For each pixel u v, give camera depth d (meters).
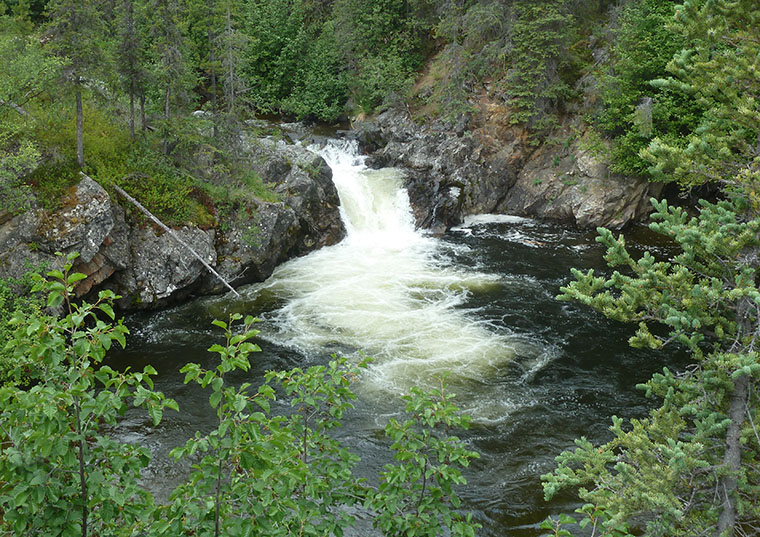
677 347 18.61
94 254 18.78
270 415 14.79
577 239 28.27
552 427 14.70
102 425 14.25
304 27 39.50
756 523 9.21
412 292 22.28
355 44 37.12
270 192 24.56
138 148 22.25
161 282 20.55
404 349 18.19
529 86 31.66
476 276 23.86
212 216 22.44
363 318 20.12
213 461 5.42
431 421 6.68
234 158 23.86
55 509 5.14
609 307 7.90
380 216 28.52
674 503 6.98
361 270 24.17
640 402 15.84
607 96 29.56
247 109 24.52
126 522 5.57
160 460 13.16
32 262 17.98
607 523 6.79
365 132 34.09
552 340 19.03
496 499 12.28
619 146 29.41
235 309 20.73
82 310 5.27
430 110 34.41
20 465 4.93
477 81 34.34
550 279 23.75
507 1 33.56
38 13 33.47
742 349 7.39
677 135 28.14
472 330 19.52
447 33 35.34
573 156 31.11
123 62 21.47
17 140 19.03
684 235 7.45
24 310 16.89
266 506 5.37
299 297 21.67
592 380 16.84
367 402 15.45
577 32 34.75
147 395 5.27
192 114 25.22
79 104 19.45
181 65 22.34
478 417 15.02
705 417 7.48
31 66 18.88
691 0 7.82
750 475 7.63
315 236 26.14
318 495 6.84
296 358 17.61
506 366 17.42
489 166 32.06
